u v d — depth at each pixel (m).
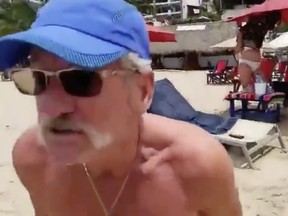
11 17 8.18
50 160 0.61
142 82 0.52
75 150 0.48
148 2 19.61
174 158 0.58
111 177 0.58
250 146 2.07
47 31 0.47
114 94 0.49
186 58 8.86
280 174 1.81
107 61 0.47
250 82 2.95
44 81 0.47
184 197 0.58
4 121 3.16
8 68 0.51
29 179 0.66
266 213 1.49
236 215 0.65
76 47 0.46
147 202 0.58
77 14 0.49
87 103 0.47
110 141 0.51
